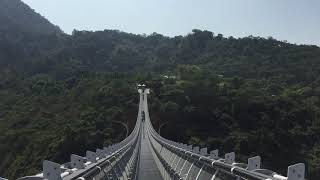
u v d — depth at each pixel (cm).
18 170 6097
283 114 8275
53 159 6156
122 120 10644
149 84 14262
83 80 15000
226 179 1238
